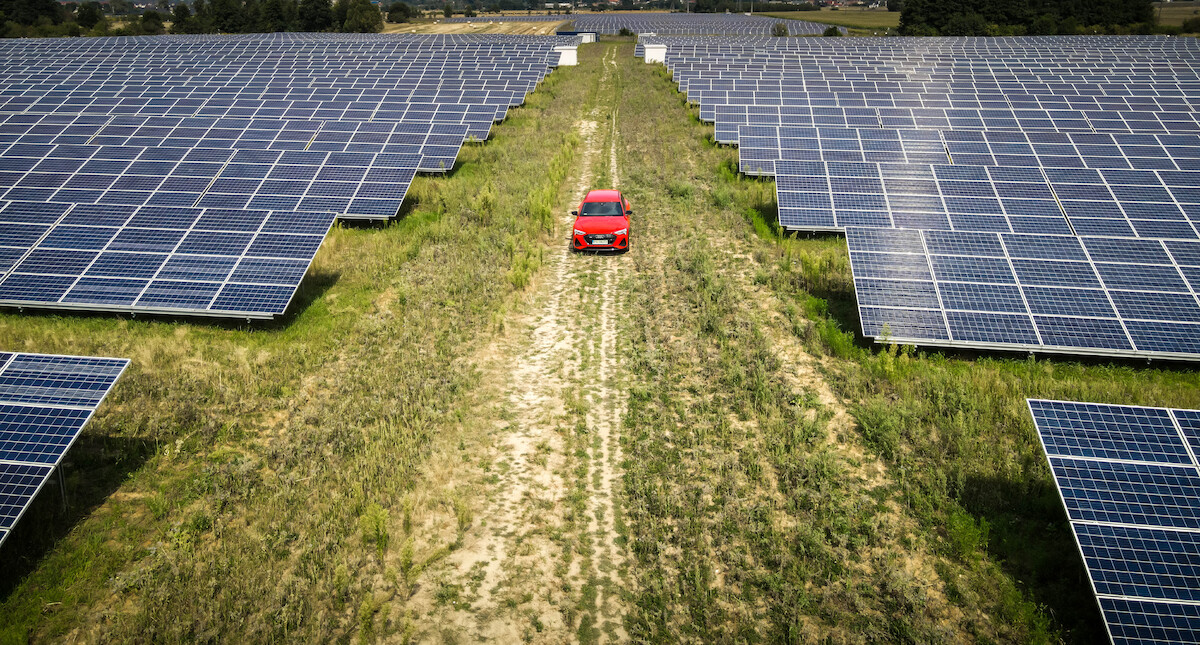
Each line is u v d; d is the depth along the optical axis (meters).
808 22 178.75
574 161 40.91
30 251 22.16
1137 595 9.91
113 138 34.09
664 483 13.98
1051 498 13.28
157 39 100.31
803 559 12.03
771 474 14.24
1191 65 66.25
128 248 22.30
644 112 55.22
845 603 11.22
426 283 23.53
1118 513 10.84
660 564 12.05
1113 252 20.14
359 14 148.00
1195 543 10.38
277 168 30.14
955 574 11.76
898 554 12.17
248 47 91.50
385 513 12.27
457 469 14.46
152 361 18.48
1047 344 17.94
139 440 15.31
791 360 18.88
